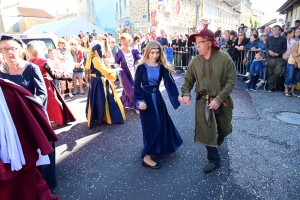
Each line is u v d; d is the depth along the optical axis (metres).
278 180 2.61
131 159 3.16
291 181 2.58
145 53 2.83
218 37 8.69
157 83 2.89
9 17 29.88
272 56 5.93
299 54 5.28
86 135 3.96
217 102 2.43
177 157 3.17
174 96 2.92
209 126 2.59
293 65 5.46
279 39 5.73
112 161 3.13
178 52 9.92
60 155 3.32
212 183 2.60
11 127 1.64
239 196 2.39
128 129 4.15
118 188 2.58
